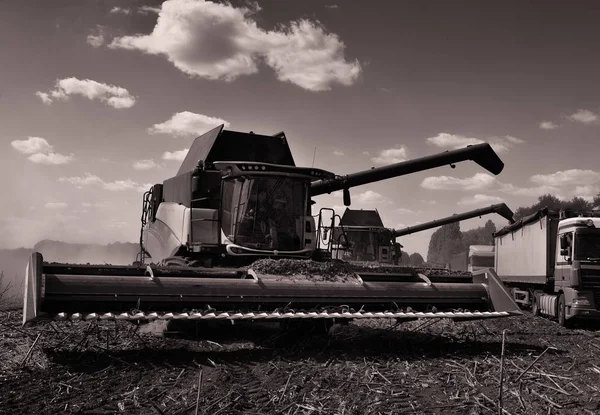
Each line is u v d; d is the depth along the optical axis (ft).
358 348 30.12
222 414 18.48
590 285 53.52
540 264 64.28
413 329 38.58
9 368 23.71
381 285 31.04
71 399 19.77
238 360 26.13
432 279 33.45
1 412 18.21
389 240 88.63
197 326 30.81
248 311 27.27
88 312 25.84
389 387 22.36
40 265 24.72
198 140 42.29
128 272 27.66
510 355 30.42
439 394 21.72
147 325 34.53
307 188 35.50
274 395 20.62
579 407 20.79
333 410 19.26
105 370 23.70
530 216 66.44
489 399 21.16
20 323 34.50
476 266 103.86
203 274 28.89
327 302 29.50
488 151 52.85
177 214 35.65
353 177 47.96
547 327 50.11
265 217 34.01
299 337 31.22
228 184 34.35
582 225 54.75
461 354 29.91
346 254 85.71
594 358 31.27
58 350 27.30
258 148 39.50
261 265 30.07
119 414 18.31
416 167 50.70
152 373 23.40
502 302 31.91
